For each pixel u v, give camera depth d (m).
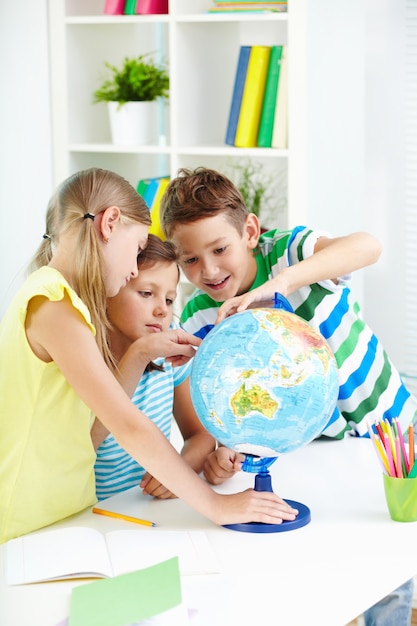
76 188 1.61
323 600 1.29
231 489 1.71
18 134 3.47
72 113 3.47
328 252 1.91
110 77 3.64
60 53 3.38
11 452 1.57
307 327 1.50
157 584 1.33
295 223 3.14
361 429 2.05
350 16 3.34
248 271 2.03
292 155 3.11
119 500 1.70
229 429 1.47
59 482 1.60
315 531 1.52
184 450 1.85
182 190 1.92
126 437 1.51
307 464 1.84
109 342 1.86
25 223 3.51
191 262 1.96
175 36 3.24
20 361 1.55
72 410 1.58
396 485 1.54
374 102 3.70
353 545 1.47
